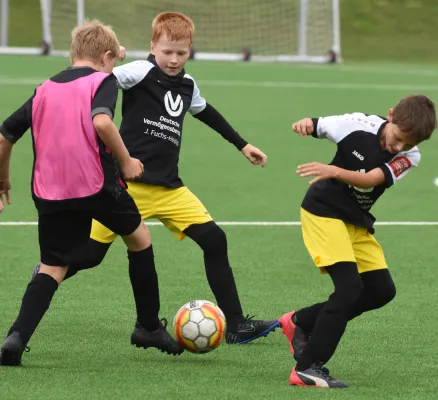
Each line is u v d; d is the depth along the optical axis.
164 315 14.84
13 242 19.61
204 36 64.19
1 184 12.38
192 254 19.03
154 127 13.64
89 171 11.43
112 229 12.12
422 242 20.58
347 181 11.06
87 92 11.48
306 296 16.16
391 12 74.50
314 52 64.75
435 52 70.25
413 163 11.48
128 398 10.55
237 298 13.61
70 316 14.51
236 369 12.06
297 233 21.20
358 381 11.59
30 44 64.50
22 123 11.77
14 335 11.45
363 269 12.02
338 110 41.44
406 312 15.16
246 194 25.42
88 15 61.78
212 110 14.23
